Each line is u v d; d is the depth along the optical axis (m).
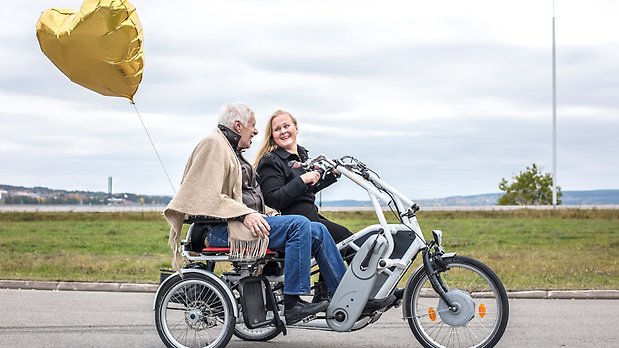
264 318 6.93
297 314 6.81
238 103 7.10
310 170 7.40
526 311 9.66
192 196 6.79
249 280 6.88
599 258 16.28
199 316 6.93
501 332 6.70
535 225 27.45
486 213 33.34
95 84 7.68
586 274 13.33
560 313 9.48
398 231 6.90
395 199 6.99
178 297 7.01
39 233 24.08
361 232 7.02
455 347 7.02
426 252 6.85
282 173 7.41
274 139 7.59
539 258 16.27
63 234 23.69
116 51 7.48
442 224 27.81
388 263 6.71
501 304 6.70
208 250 6.92
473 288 7.05
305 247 6.75
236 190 6.96
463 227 26.36
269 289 6.99
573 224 27.95
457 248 18.97
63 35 7.42
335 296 6.79
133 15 7.54
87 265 14.72
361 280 6.74
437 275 6.83
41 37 7.57
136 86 7.74
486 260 15.80
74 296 11.10
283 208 7.37
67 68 7.62
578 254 17.28
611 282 12.23
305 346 7.48
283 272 7.21
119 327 8.41
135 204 55.88
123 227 27.20
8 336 7.79
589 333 8.09
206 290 6.96
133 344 7.46
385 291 6.84
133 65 7.61
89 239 21.80
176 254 6.88
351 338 7.88
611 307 10.05
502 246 19.58
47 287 12.12
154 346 7.37
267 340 7.71
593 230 25.03
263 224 6.73
